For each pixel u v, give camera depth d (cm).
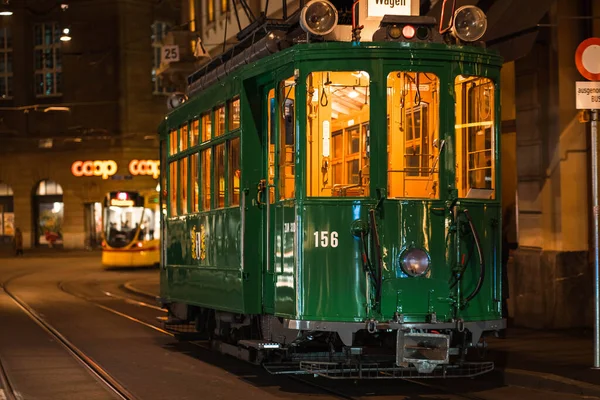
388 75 1071
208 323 1487
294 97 1091
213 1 3136
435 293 1062
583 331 1567
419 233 1065
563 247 1582
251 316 1264
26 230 6009
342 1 1421
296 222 1078
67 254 5475
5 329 1884
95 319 2088
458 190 1086
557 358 1295
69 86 5866
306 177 1077
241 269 1199
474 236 1061
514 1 1545
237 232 1234
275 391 1166
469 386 1192
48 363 1412
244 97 1211
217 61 1453
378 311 1052
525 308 1636
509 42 1548
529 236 1648
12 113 6000
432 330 1070
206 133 1395
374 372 1148
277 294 1130
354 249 1064
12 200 6138
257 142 1212
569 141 1584
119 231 4194
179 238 1541
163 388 1189
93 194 5838
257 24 1320
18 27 5953
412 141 1077
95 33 5803
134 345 1638
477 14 1112
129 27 5769
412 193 1073
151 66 5856
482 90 1109
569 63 1591
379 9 1155
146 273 3981
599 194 1566
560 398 1085
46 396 1135
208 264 1367
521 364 1248
